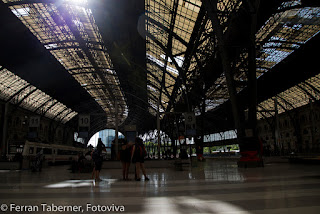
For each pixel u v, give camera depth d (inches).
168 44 1213.7
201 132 1363.2
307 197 227.3
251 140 701.3
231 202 210.4
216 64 1152.2
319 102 1748.3
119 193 273.3
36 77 1649.9
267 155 1621.6
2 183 408.5
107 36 1253.7
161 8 1050.7
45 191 301.1
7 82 1633.9
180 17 1069.8
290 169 588.4
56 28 1328.7
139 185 346.6
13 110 1774.1
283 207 188.7
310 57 1386.6
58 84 1903.3
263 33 1243.2
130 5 957.8
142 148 429.1
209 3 704.4
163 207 195.5
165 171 647.1
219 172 553.6
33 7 1124.5
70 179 477.4
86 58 1736.0
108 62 1787.6
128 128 698.2
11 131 1831.9
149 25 1160.8
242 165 705.6
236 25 745.0
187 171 624.7
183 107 1263.5
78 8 1155.3
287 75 1672.0
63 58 1694.1
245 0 671.8
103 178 484.1
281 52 1473.9
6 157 1245.1
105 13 1031.0
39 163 797.2
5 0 1052.5
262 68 1628.9
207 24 1032.8
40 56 1425.9
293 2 986.7
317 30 1228.5
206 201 216.8
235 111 710.5
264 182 342.3
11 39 1213.7
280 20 1141.1
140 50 1413.6
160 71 1697.8
